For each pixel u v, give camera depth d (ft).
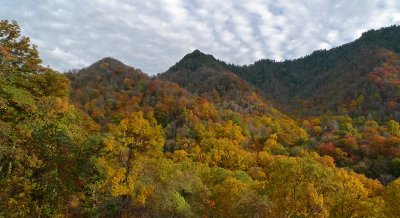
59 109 89.51
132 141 77.25
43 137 67.97
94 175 73.36
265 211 100.83
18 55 90.74
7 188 58.54
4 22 88.94
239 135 308.40
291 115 517.55
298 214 80.79
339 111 445.78
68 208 72.79
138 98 381.19
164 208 101.65
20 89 82.33
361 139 294.46
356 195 89.61
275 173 88.33
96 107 339.57
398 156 244.22
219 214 118.42
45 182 64.39
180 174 128.98
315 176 86.84
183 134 298.56
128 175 77.15
